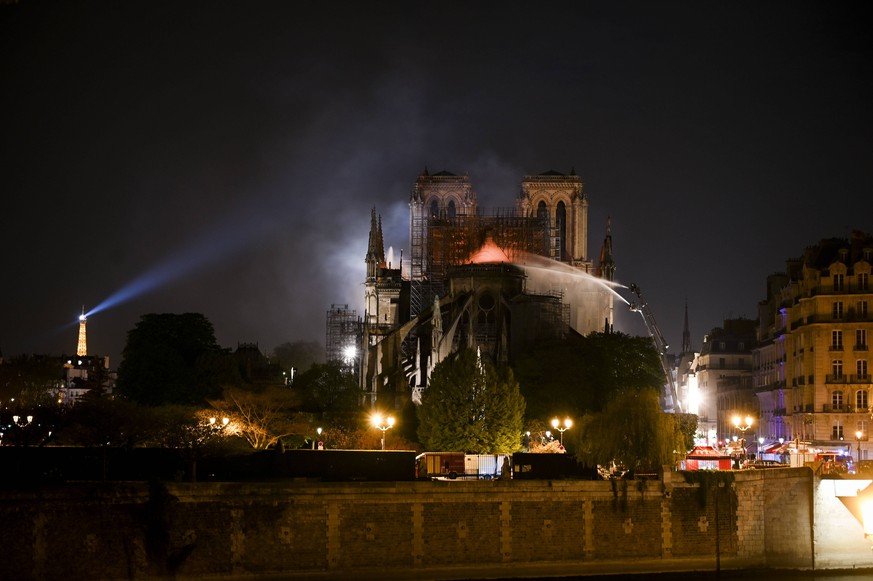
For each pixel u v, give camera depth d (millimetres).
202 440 133250
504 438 177375
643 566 131125
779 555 136500
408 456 135750
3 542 107875
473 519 125688
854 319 186125
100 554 112375
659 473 135375
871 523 133000
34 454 127625
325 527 120875
